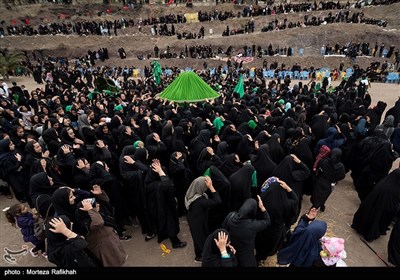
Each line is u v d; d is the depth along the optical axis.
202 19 32.41
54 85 16.34
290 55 26.33
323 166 5.94
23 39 30.95
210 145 6.87
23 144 7.41
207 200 4.56
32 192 4.98
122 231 5.86
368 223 5.54
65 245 3.55
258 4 35.09
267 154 5.80
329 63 24.94
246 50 27.06
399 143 8.11
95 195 4.64
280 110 9.37
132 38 31.48
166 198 5.13
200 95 8.98
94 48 30.62
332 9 30.86
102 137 7.38
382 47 24.78
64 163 6.02
